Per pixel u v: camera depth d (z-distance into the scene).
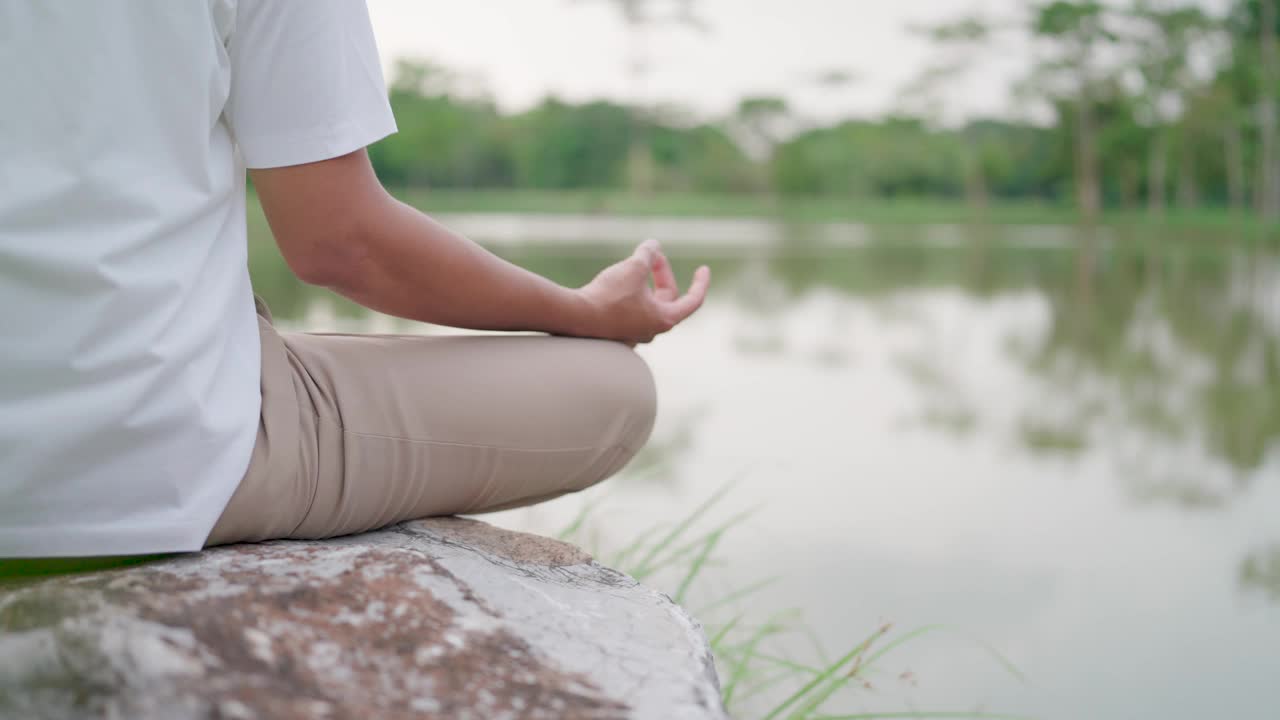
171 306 0.63
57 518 0.64
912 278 9.90
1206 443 3.03
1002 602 1.74
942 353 4.86
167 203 0.63
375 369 0.79
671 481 2.41
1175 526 2.21
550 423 0.83
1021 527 2.18
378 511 0.80
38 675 0.53
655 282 1.05
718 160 32.94
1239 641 1.59
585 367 0.86
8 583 0.65
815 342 5.09
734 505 2.22
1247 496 2.45
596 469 0.89
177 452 0.65
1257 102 28.44
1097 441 3.04
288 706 0.53
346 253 0.74
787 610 1.66
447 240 0.77
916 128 32.91
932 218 32.34
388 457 0.78
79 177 0.60
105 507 0.64
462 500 0.85
